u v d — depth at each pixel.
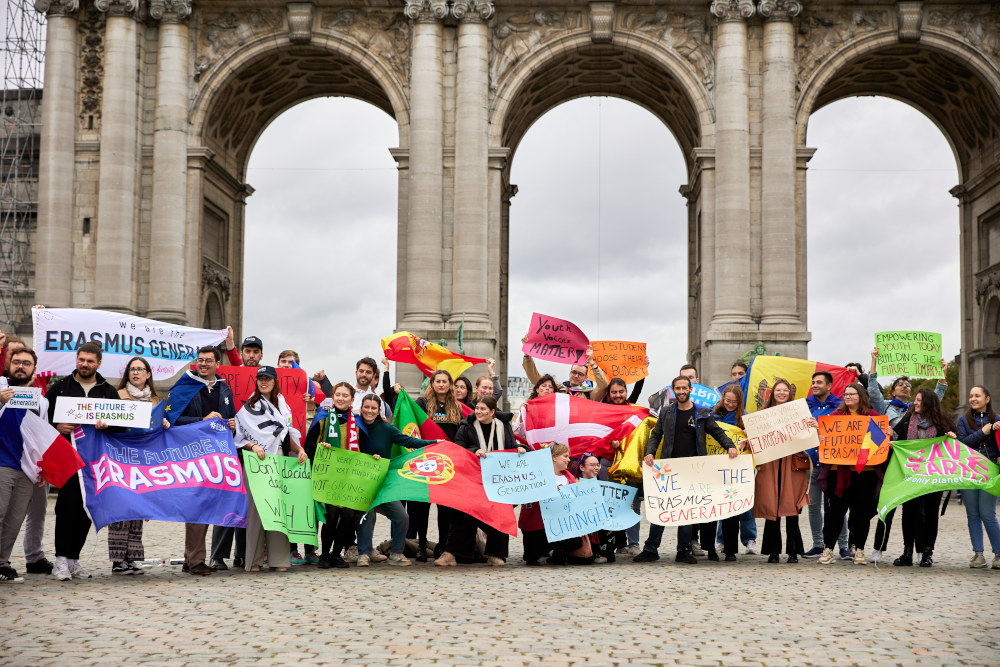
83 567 22.53
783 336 51.97
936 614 16.58
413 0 54.12
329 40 55.69
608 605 17.11
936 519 23.81
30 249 73.38
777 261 52.72
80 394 20.45
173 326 27.62
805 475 24.34
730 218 53.03
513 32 55.06
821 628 15.21
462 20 54.19
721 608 16.94
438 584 19.59
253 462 21.72
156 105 55.38
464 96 53.94
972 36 54.12
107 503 20.22
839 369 28.38
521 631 14.71
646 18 55.00
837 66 54.28
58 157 54.28
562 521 23.20
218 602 17.27
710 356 52.12
